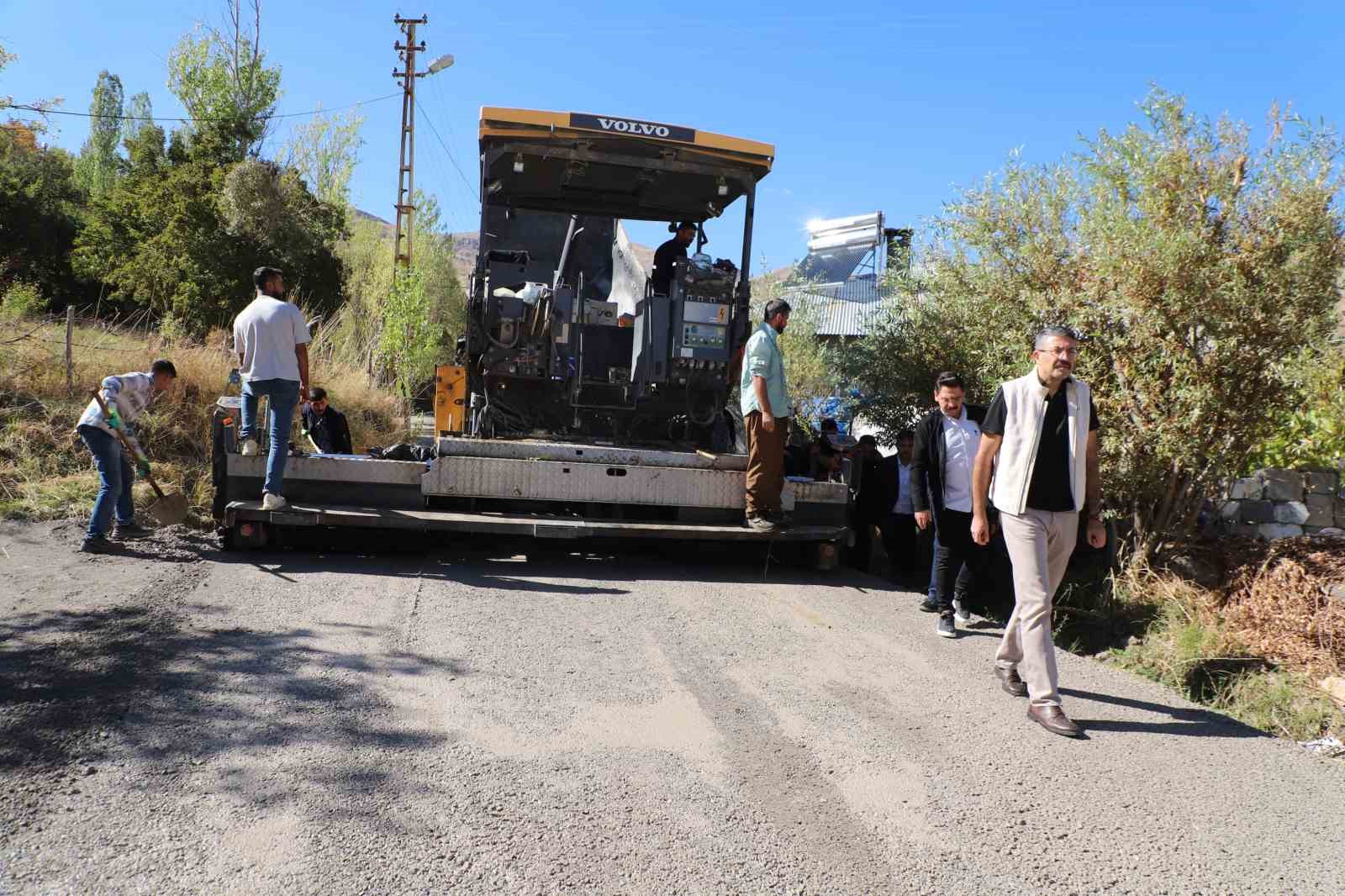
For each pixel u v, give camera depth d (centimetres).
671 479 693
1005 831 318
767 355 683
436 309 3175
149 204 2820
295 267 2778
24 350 965
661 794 328
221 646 445
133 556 618
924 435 593
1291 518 716
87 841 271
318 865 267
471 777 329
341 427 891
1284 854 313
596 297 876
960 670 500
